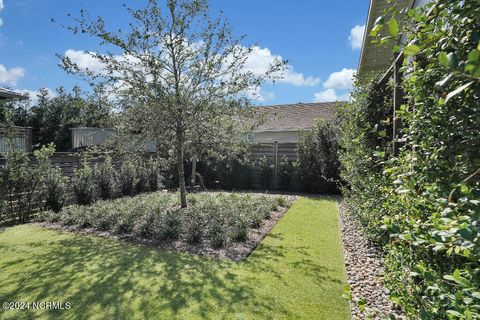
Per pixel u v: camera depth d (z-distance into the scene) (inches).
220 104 239.8
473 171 55.8
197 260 157.6
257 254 166.1
